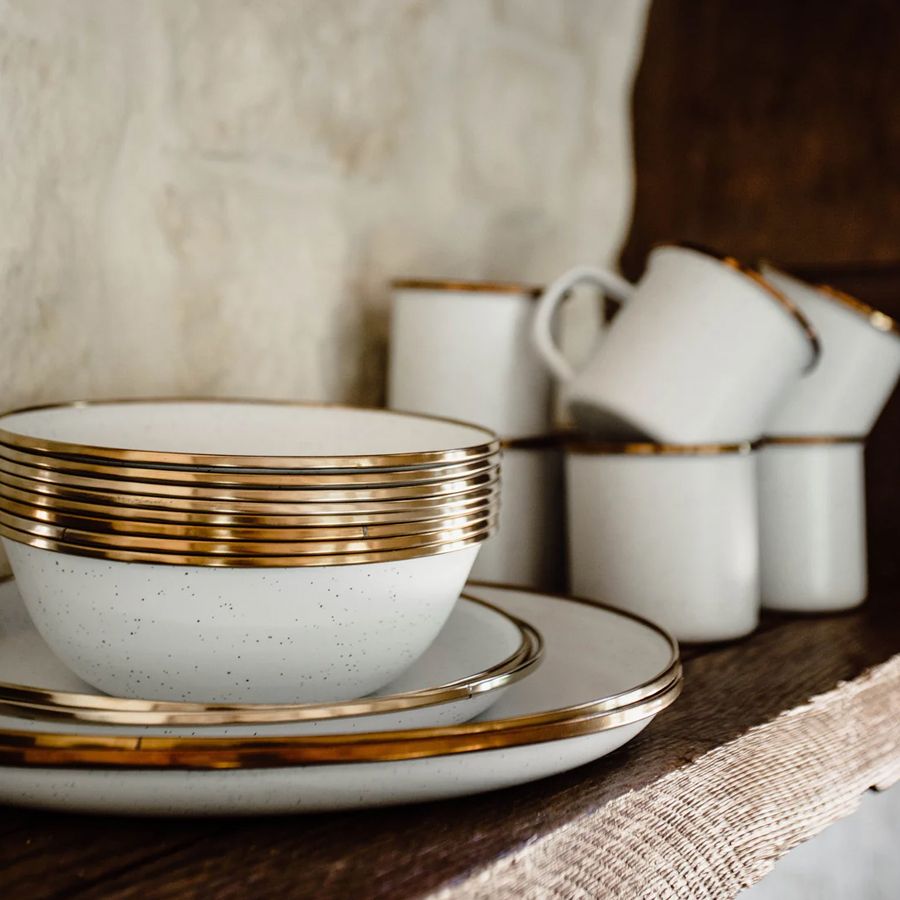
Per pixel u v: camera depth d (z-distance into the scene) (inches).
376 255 37.6
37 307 27.5
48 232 27.6
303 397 35.3
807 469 35.2
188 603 17.7
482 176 41.1
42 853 16.7
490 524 20.9
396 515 18.3
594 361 32.7
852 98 40.0
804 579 35.2
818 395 34.9
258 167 33.6
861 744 26.5
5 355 26.8
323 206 35.6
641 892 18.6
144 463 17.2
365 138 36.7
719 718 24.0
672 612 30.9
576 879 17.7
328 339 36.1
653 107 45.5
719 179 43.7
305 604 18.0
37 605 19.1
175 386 31.6
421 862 16.3
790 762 23.6
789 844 22.2
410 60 37.9
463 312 33.5
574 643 25.1
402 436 24.9
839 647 31.2
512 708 20.7
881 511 40.4
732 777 21.8
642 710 19.2
